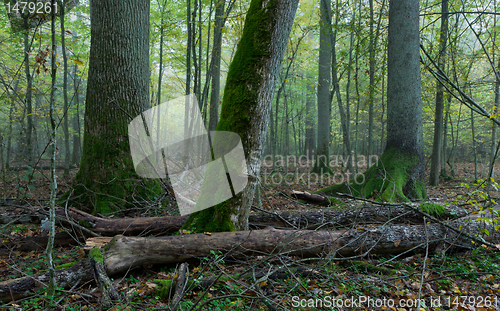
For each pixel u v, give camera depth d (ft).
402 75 23.59
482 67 41.55
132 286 10.44
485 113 19.02
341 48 47.44
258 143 12.77
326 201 21.90
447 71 28.50
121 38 19.10
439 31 29.45
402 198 21.03
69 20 37.63
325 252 12.63
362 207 16.16
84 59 38.47
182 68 47.67
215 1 34.01
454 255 13.80
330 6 31.40
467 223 14.15
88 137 19.02
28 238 14.15
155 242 11.48
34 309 8.92
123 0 19.11
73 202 17.80
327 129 44.83
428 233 13.61
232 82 12.89
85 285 10.44
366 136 71.46
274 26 12.27
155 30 43.39
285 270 11.35
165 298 9.65
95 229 14.20
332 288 10.73
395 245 13.25
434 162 36.22
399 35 23.71
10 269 11.71
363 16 30.91
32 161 27.04
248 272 10.99
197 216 13.23
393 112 23.93
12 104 28.40
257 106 12.51
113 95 18.94
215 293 10.16
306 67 56.70
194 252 11.69
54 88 8.63
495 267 12.21
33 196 19.66
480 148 69.05
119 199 17.79
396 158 23.35
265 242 12.25
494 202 13.17
